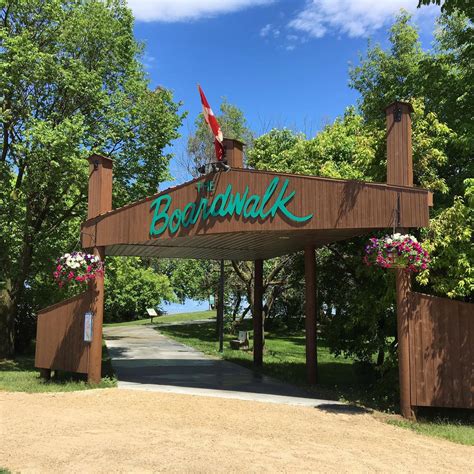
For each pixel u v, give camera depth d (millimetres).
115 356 18094
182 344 23078
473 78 11469
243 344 21672
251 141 26703
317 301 13961
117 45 18234
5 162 16109
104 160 12461
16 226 15336
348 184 9203
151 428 7301
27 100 16375
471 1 10414
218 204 10516
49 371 12734
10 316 17562
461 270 9109
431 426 7934
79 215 17734
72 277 11547
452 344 8508
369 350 11711
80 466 5500
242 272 23625
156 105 18094
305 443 6629
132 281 40062
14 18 16750
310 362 12117
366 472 5508
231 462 5688
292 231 9859
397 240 8305
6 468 5371
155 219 11359
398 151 8938
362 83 19016
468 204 9703
